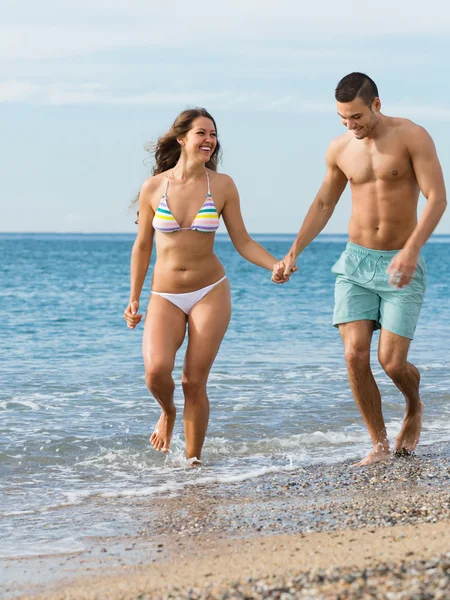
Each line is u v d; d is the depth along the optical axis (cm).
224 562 337
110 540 393
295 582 291
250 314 1788
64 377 955
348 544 347
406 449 559
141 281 564
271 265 543
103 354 1167
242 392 838
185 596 291
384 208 514
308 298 2266
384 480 486
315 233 545
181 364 1046
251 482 502
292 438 643
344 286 534
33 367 1038
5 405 778
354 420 714
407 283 492
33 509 458
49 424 695
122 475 542
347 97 496
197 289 542
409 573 288
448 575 281
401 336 520
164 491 489
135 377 956
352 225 532
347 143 528
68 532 409
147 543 384
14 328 1529
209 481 509
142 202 550
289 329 1488
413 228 517
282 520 408
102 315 1789
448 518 387
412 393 548
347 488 472
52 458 588
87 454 600
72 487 512
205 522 413
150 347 536
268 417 721
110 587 317
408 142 501
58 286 2733
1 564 360
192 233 536
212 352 542
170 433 575
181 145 539
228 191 545
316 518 407
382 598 264
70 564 357
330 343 1284
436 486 467
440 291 2561
